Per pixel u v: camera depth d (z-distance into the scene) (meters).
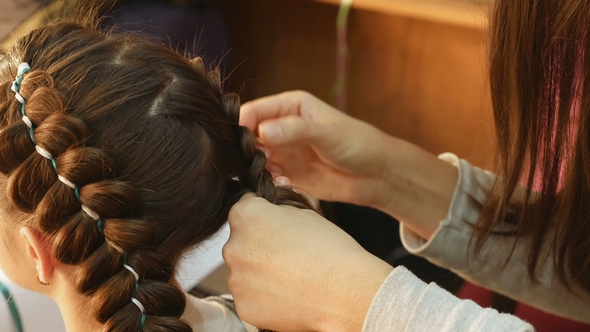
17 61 0.56
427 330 0.45
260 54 1.60
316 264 0.52
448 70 1.41
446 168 0.85
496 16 0.64
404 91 1.49
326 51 1.53
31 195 0.51
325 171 0.86
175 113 0.53
